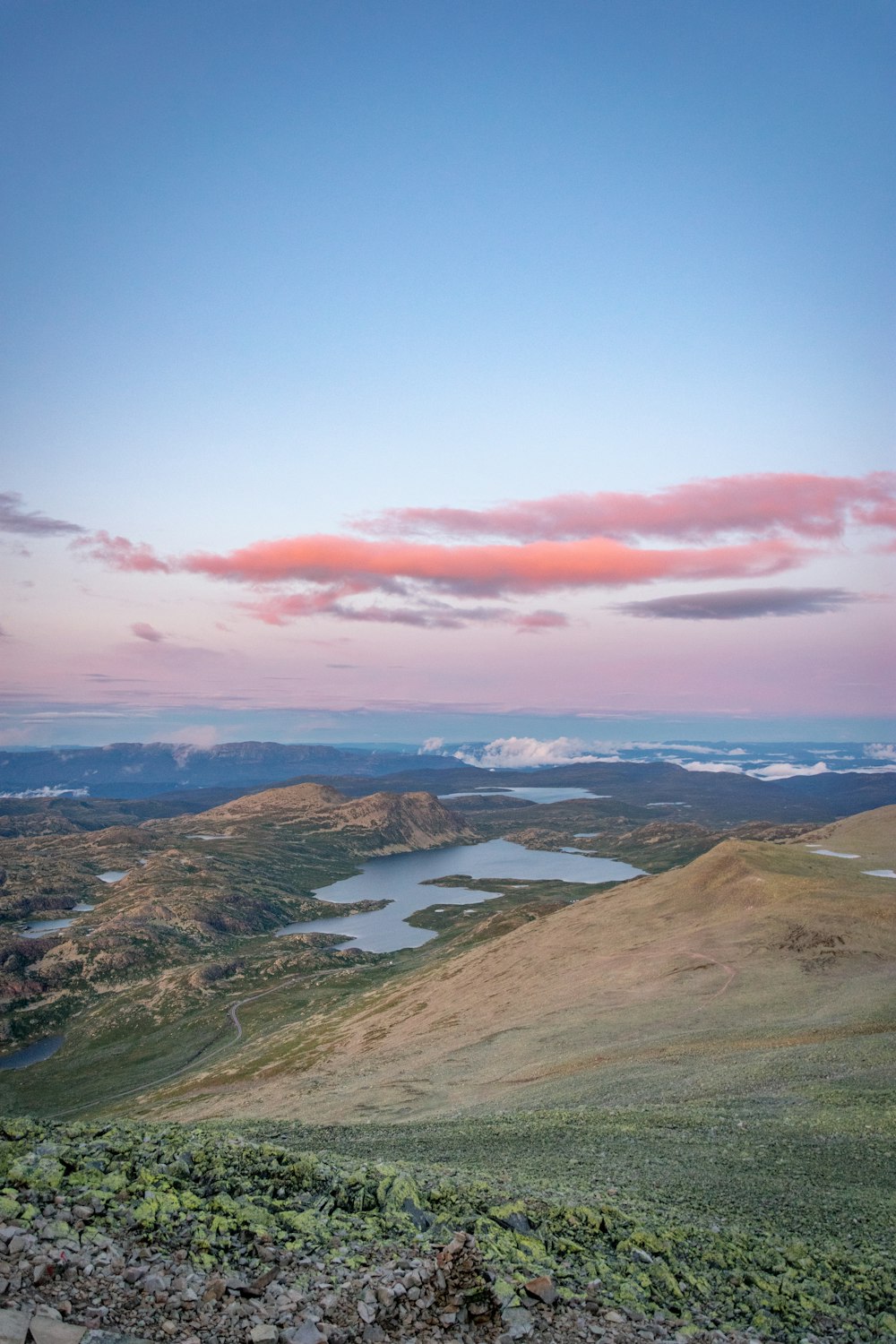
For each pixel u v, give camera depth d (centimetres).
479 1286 1666
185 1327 1380
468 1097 7688
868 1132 4169
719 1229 2553
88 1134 2344
